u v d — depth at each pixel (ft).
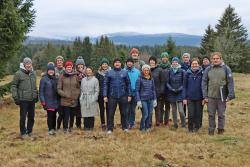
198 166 29.84
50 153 33.35
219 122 41.70
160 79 46.11
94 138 38.99
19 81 40.40
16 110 61.67
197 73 42.88
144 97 43.27
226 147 35.27
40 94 41.93
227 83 40.81
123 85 42.37
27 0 71.20
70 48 323.37
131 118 46.06
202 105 43.45
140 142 37.37
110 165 29.99
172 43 199.72
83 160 31.14
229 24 210.18
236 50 194.49
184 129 44.73
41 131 45.11
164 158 31.50
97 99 44.06
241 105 66.69
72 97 43.09
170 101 45.65
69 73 43.04
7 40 62.34
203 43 222.07
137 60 46.93
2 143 37.32
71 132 42.45
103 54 281.95
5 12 60.59
